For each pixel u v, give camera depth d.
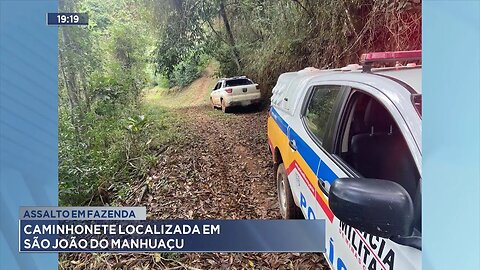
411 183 1.03
